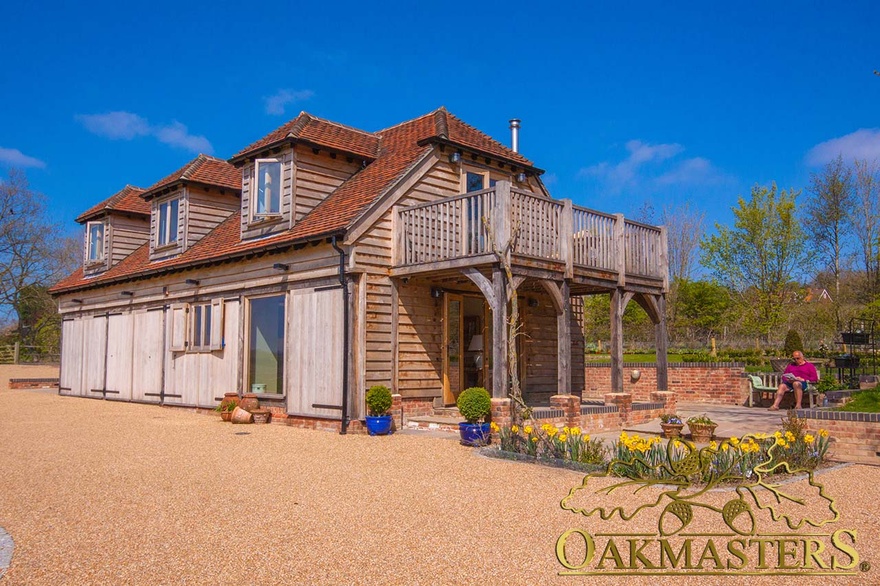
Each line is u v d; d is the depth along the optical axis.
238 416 14.49
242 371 15.72
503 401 11.50
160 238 20.20
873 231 32.09
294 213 14.99
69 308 24.39
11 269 45.31
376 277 13.46
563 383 12.95
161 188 19.64
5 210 45.03
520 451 10.09
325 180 15.78
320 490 7.85
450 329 15.02
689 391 20.03
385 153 16.53
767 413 16.25
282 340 14.84
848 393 14.76
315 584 4.87
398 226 13.82
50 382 28.48
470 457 10.05
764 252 30.83
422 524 6.37
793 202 30.50
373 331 13.30
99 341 22.27
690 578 5.01
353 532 6.13
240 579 4.97
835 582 4.94
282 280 14.72
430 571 5.11
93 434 12.71
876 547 5.73
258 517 6.66
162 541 5.88
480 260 11.98
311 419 13.78
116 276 20.73
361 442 11.69
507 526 6.29
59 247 48.41
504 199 11.80
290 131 15.16
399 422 13.48
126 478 8.55
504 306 11.78
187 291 18.00
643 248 15.55
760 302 30.61
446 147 15.06
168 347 18.53
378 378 13.30
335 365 13.26
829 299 32.25
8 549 5.65
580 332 18.39
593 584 4.86
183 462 9.70
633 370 20.67
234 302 16.17
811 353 22.94
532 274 12.36
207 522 6.48
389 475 8.72
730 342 30.27
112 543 5.83
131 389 20.25
